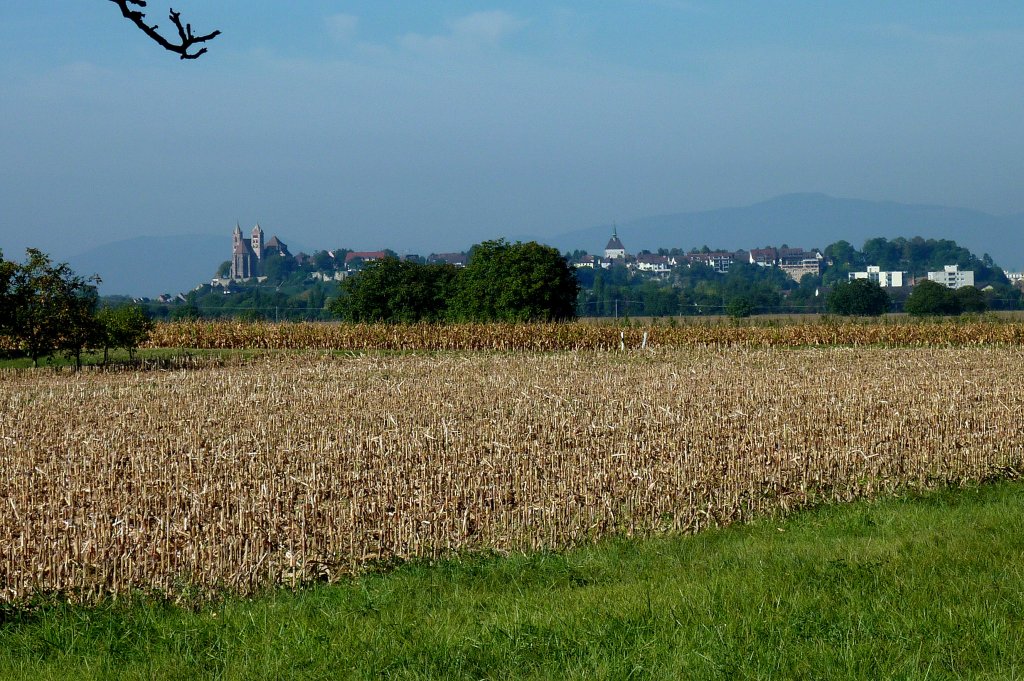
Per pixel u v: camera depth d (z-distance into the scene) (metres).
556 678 16.77
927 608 19.36
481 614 20.20
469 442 37.19
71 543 23.55
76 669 18.05
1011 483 35.72
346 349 117.94
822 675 16.61
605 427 40.38
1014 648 17.28
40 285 87.69
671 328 125.19
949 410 43.78
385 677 17.00
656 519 28.58
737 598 20.34
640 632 18.30
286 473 31.86
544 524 27.20
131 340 93.00
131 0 11.28
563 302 169.12
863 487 33.97
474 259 173.38
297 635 19.03
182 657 18.34
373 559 24.81
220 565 22.95
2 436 42.59
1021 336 121.56
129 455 36.94
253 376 76.62
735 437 37.69
